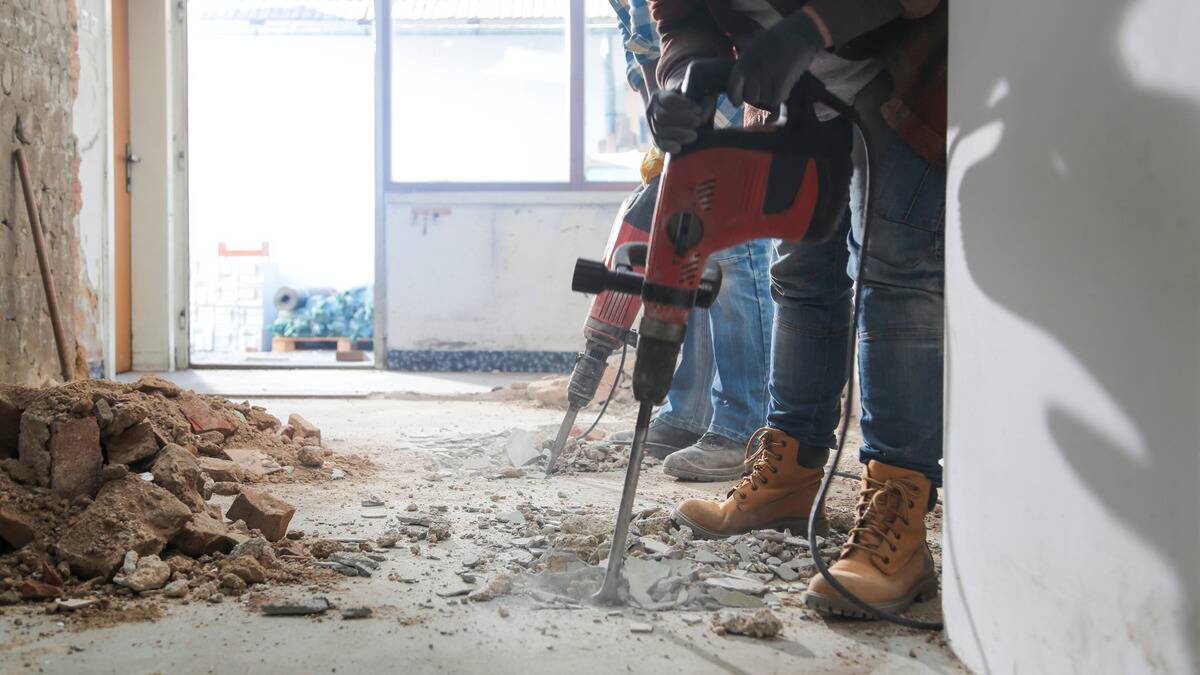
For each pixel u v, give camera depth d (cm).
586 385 267
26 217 396
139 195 655
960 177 132
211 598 152
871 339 159
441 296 660
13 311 386
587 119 658
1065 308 107
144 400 265
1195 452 88
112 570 159
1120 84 97
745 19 160
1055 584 109
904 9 134
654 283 138
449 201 655
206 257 1259
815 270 178
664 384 141
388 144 659
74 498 184
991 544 124
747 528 190
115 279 616
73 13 443
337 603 151
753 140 137
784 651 135
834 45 133
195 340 1050
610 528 192
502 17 655
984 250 125
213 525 175
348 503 227
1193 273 88
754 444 209
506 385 571
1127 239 96
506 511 215
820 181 138
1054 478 109
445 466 284
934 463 159
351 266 1420
